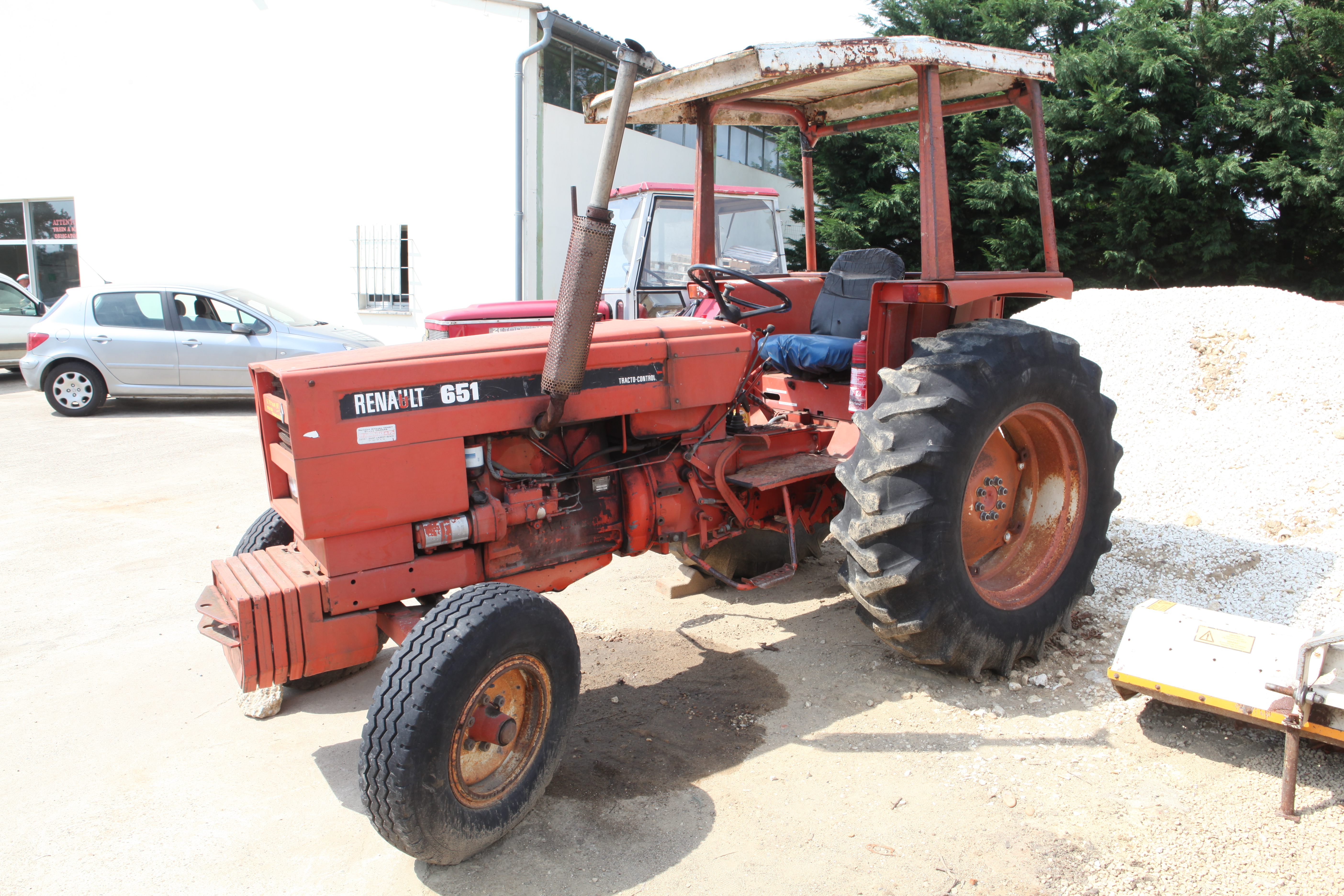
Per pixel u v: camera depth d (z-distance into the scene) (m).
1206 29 11.73
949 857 2.33
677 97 3.34
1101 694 3.18
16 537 5.22
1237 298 6.00
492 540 2.81
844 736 2.97
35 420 9.15
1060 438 3.45
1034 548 3.54
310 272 12.98
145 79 13.59
